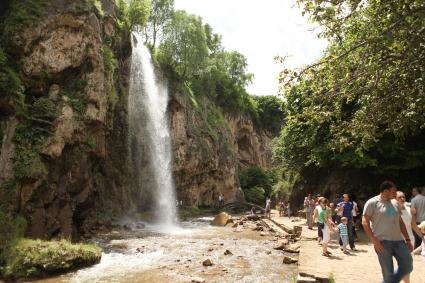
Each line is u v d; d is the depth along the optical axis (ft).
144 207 100.32
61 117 54.54
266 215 100.48
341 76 28.50
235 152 187.32
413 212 27.81
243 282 35.78
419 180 62.13
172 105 133.69
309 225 64.49
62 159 54.85
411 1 23.56
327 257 37.01
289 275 38.42
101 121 63.52
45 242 41.60
